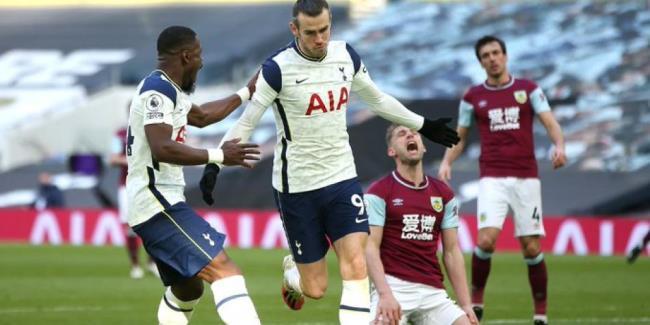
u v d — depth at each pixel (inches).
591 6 2274.9
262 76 527.8
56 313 799.1
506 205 746.8
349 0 2476.6
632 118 1889.8
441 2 2405.3
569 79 2033.7
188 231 495.2
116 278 1101.7
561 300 884.0
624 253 1419.8
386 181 565.3
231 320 483.5
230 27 2456.9
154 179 498.9
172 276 514.0
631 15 2218.3
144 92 491.5
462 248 1461.6
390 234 559.5
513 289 981.2
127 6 2618.1
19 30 2581.2
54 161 2103.8
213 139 1996.8
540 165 1788.9
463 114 774.5
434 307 556.4
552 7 2300.7
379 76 2158.0
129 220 506.0
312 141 531.8
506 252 1446.9
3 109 2269.9
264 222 1574.8
